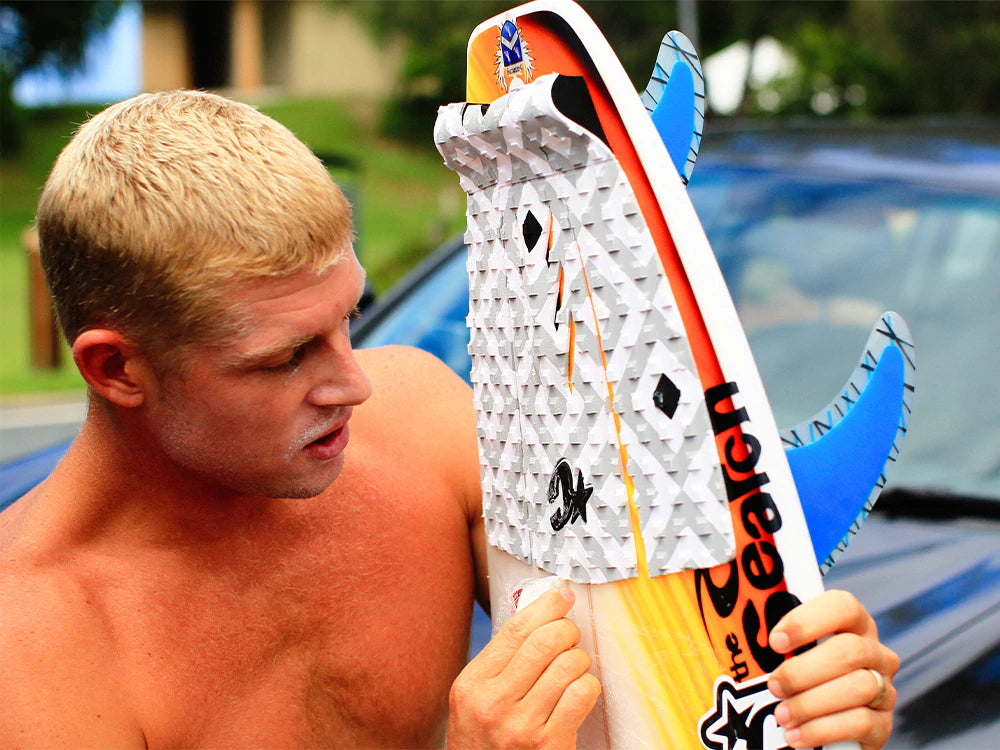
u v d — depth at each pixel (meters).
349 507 1.00
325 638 0.97
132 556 0.90
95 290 0.78
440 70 20.45
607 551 0.87
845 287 1.98
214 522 0.92
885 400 0.92
